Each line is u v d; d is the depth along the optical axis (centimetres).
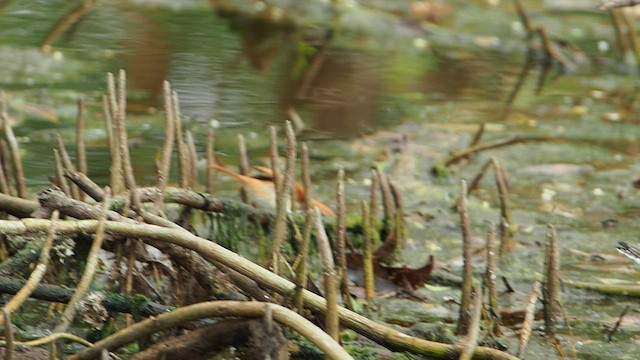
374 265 842
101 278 733
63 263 653
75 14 1717
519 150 1270
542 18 1966
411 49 1770
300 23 1839
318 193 1066
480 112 1432
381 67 1639
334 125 1305
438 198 1091
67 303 629
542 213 1058
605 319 792
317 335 538
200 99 1345
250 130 1246
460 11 1958
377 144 1248
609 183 1166
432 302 811
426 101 1463
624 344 741
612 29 1936
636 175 1196
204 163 1104
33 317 697
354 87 1495
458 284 853
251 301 594
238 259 603
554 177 1179
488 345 690
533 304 669
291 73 1535
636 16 1984
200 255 632
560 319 786
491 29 1894
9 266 623
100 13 1756
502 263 905
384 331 606
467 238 702
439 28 1878
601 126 1397
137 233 605
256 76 1495
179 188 765
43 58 1456
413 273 839
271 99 1388
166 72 1457
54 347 574
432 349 599
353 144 1243
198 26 1750
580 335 756
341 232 731
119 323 696
